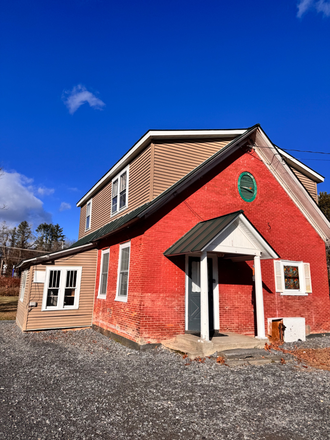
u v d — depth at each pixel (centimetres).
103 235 1155
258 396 526
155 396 514
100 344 956
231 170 1130
